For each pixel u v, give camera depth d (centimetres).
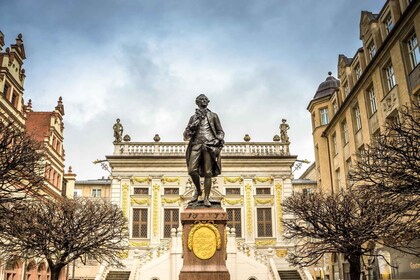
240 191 3619
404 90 2252
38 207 2147
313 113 4072
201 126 1067
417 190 1286
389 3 2484
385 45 2444
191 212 966
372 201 1748
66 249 2134
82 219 2194
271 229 3531
